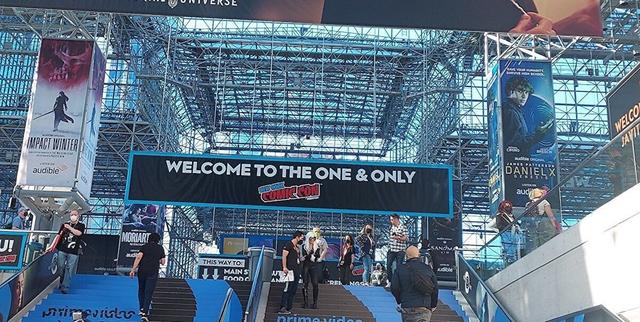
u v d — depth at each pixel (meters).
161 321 13.21
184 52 39.31
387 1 14.20
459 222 31.70
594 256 9.90
